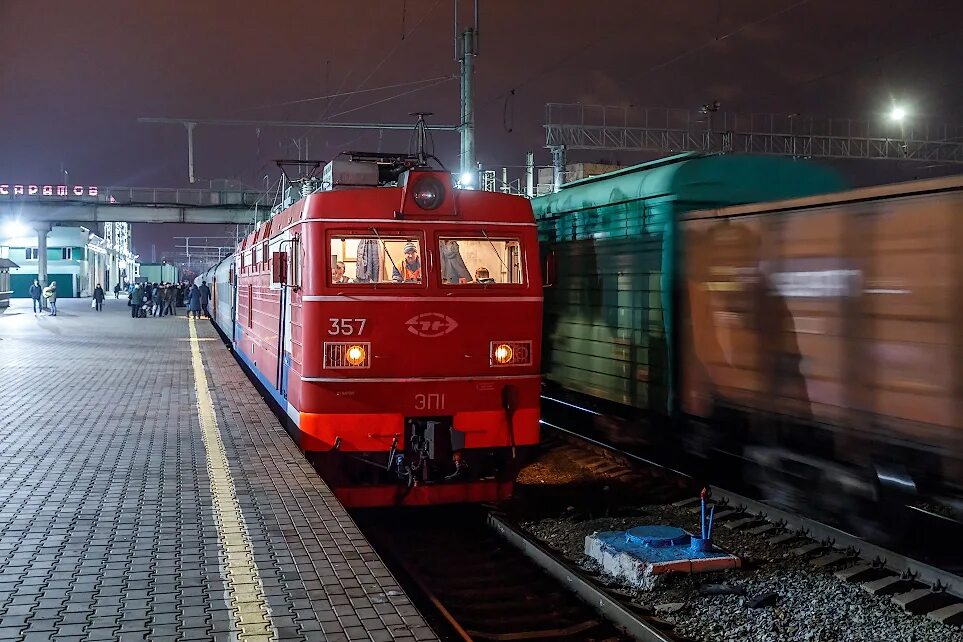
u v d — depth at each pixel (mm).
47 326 31781
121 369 16984
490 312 8961
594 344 12227
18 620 4562
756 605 6410
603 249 11969
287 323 9969
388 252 8789
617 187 11594
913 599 6414
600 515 9031
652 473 10555
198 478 7855
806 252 8258
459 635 6145
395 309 8703
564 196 13273
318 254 8617
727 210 9297
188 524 6410
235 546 5898
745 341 9117
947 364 6742
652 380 10766
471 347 8898
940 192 6801
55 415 11250
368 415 8641
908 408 7117
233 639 4367
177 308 57875
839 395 7859
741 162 10625
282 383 10398
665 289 10438
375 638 4398
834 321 7895
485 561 8016
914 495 7285
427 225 8883
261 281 13141
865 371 7562
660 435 11125
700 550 7234
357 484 8938
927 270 6914
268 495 7277
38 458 8609
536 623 6504
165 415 11352
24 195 45625
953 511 8133
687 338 10078
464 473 9141
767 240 8789
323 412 8570
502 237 9086
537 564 7766
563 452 12117
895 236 7230
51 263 69750
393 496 8977
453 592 7141
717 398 9602
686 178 10430
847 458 7848
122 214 46219
